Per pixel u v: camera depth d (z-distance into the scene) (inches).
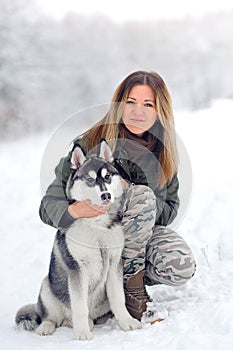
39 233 249.9
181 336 93.7
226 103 741.9
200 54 1282.0
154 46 1299.2
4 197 350.9
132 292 116.6
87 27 1283.2
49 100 1141.7
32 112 1100.5
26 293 156.9
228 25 1332.4
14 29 1138.7
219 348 85.4
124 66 1250.0
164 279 116.5
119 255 111.4
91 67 1220.5
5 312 136.9
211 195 274.5
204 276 139.7
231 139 468.1
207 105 1042.7
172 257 112.9
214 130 526.9
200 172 342.3
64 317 118.9
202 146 446.0
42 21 1229.7
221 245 175.2
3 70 1085.8
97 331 114.2
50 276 116.4
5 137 1040.2
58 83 1160.2
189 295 128.0
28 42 1155.9
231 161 372.2
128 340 98.3
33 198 341.1
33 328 118.3
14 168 473.1
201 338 91.2
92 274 111.8
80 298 108.0
